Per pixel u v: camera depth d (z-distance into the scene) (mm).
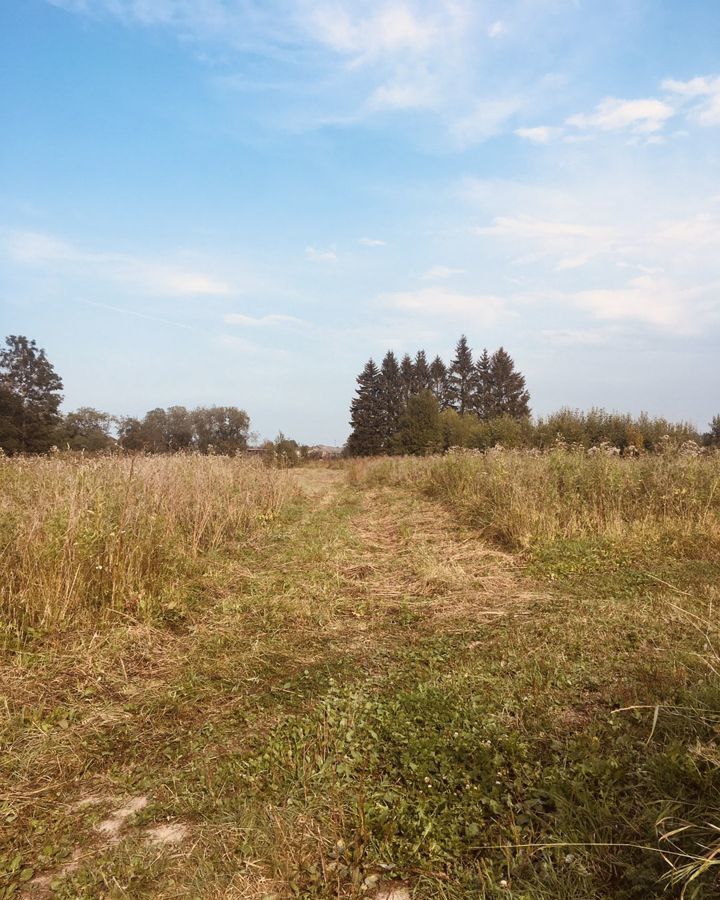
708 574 6770
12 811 2992
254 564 8234
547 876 2318
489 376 71562
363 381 66000
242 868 2508
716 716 3104
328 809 2852
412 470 18531
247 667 4816
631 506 9383
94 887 2459
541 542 8523
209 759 3414
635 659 4379
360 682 4414
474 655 4824
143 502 7582
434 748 3287
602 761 2930
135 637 5387
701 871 2076
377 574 7746
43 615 5324
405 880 2438
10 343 49812
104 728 3875
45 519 6234
